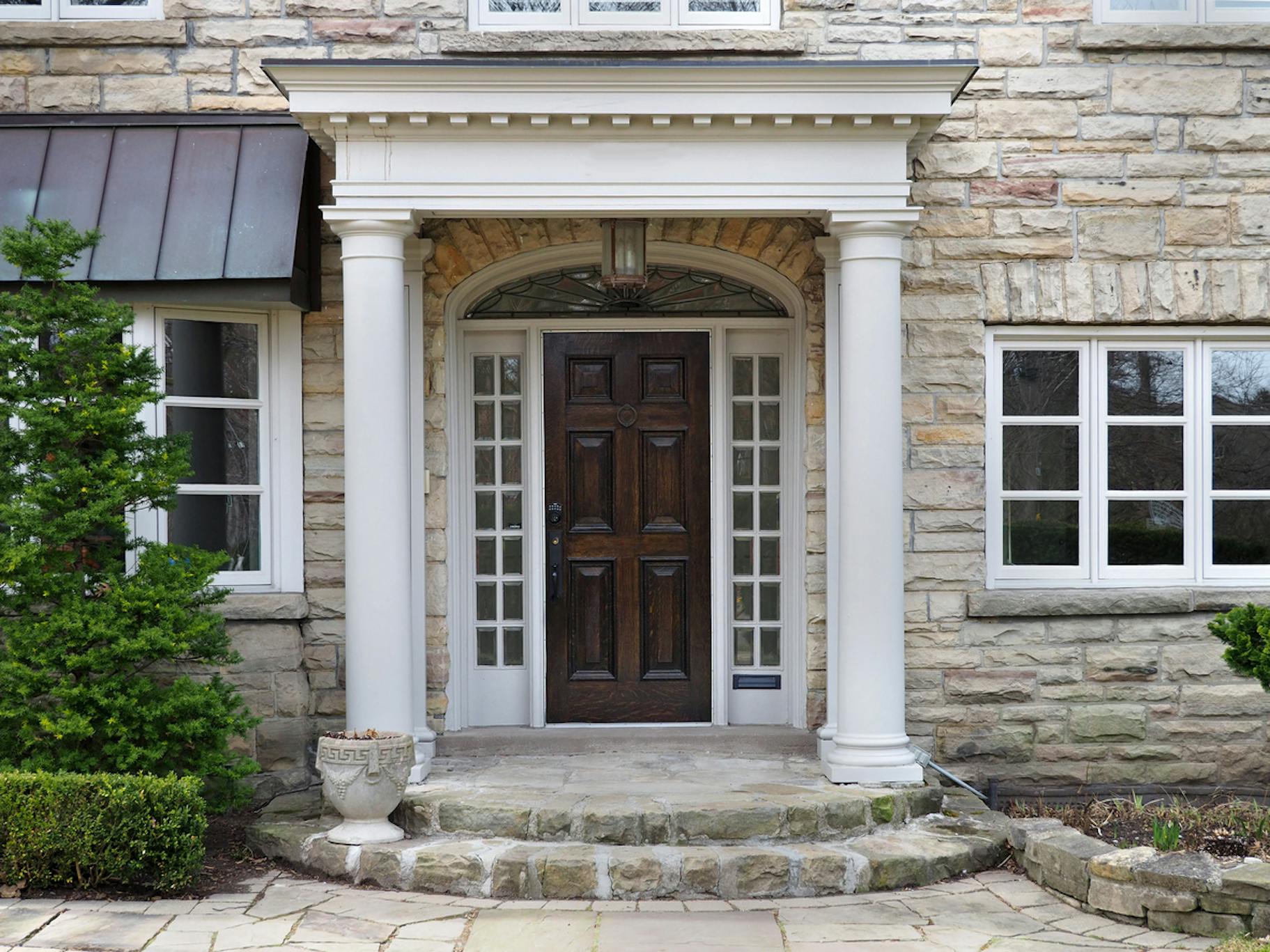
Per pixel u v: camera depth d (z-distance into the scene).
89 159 7.52
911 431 7.93
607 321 8.38
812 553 8.05
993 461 8.05
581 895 6.12
